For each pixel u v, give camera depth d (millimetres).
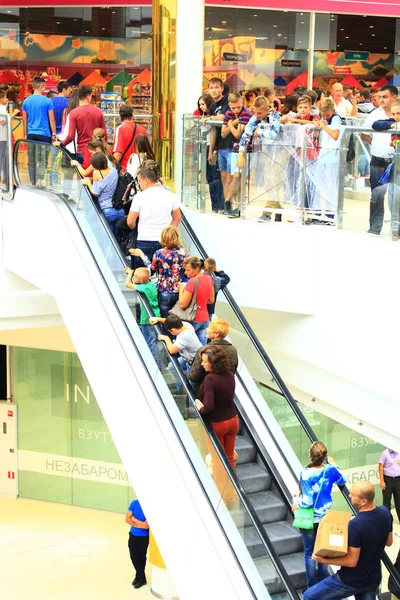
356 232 14414
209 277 12945
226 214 16859
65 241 15141
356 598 10266
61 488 25469
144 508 12766
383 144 13484
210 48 28891
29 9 29750
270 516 12156
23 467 25766
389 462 20844
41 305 18047
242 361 14094
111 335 13547
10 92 28422
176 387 11805
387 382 13586
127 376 13055
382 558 11195
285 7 27922
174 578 12164
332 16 29875
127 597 20078
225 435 11406
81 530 23781
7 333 23109
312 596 10164
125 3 28891
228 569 11047
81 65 29906
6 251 18094
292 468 12672
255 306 16000
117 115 21391
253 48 29359
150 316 12477
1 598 19984
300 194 15344
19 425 25594
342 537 9695
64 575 21156
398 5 29016
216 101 17188
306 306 15312
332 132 14359
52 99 20766
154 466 12438
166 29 20312
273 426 13203
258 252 15828
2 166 18109
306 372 16188
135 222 13984
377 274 13641
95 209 14297
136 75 29703
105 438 24719
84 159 16656
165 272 13039
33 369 25109
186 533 11797
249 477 12352
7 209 17906
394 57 31047
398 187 13273
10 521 24297
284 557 11914
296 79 30047
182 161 18406
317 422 23641
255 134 15867
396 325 13289
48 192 16375
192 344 12070
